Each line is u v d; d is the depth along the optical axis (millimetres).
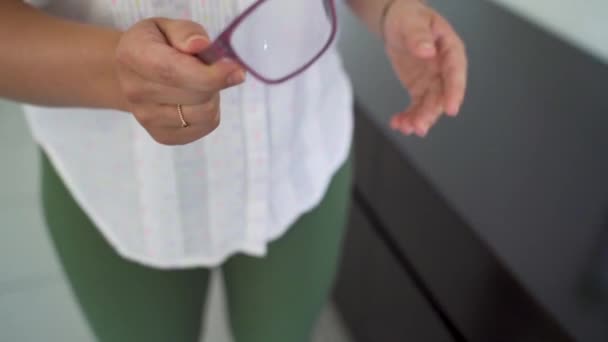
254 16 484
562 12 1159
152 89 422
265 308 805
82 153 642
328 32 545
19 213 1643
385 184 1090
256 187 671
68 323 1387
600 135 957
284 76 548
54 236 736
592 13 1099
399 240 1077
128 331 790
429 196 917
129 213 671
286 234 753
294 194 721
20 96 521
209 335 1370
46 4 569
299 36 528
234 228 703
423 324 1037
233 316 848
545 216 822
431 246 954
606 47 1093
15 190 1722
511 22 1222
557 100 1029
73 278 755
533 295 716
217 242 708
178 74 392
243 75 396
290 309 815
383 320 1214
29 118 677
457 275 888
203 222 686
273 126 641
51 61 487
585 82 1064
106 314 772
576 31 1142
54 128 638
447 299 938
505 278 760
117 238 695
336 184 788
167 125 450
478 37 1174
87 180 661
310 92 675
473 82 1071
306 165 720
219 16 562
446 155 948
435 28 622
